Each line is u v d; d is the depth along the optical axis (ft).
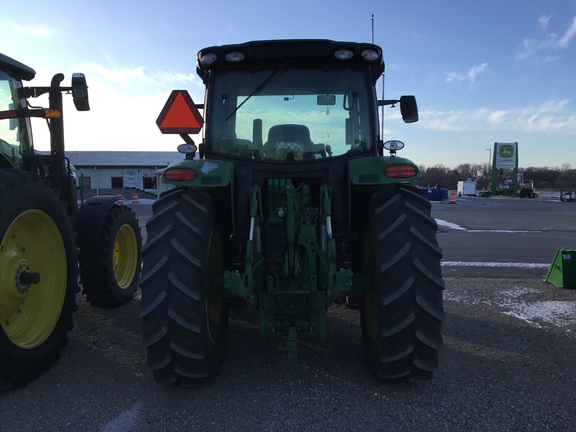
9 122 13.35
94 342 12.55
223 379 10.17
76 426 8.27
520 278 20.40
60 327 11.23
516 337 12.78
